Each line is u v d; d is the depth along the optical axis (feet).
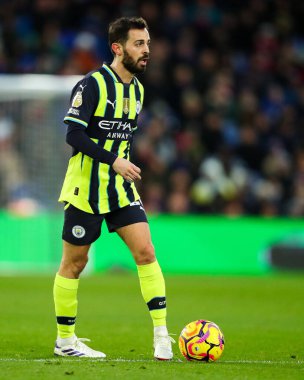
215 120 249.14
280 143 253.85
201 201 232.53
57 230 206.80
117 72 83.41
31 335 104.01
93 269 207.41
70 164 83.92
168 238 211.82
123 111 83.20
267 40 277.44
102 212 82.53
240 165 246.27
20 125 207.72
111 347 95.81
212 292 163.43
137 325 116.47
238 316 127.95
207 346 79.61
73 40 256.73
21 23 257.96
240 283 182.39
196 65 261.44
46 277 187.93
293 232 214.69
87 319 122.83
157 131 242.78
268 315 129.29
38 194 208.54
